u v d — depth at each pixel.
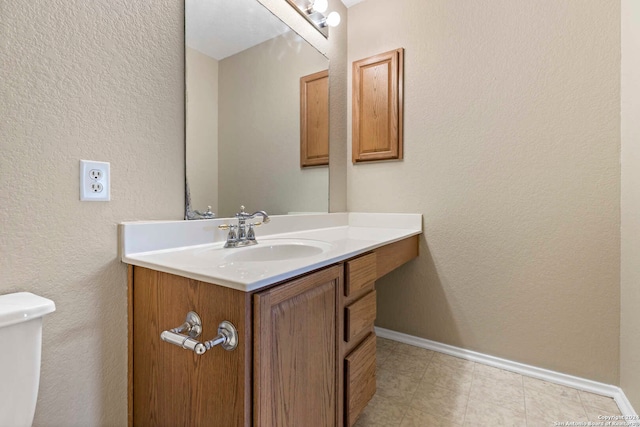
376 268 1.25
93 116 0.83
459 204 1.67
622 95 1.26
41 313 0.65
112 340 0.89
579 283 1.39
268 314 0.67
